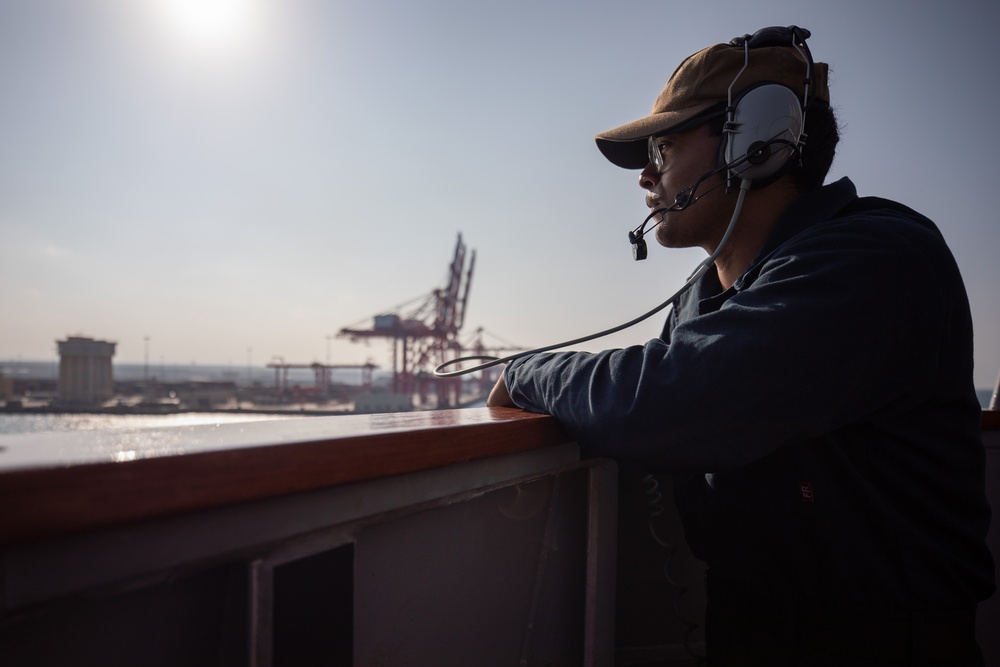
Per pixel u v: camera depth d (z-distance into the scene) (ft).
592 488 2.92
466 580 2.28
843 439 2.27
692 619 3.59
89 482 1.02
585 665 2.92
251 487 1.29
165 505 1.13
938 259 2.20
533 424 2.37
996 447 3.88
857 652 2.23
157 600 1.32
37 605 1.02
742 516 2.48
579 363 2.56
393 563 1.96
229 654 1.41
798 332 2.03
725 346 2.10
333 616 1.63
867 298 2.05
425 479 1.89
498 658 2.45
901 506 2.25
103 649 1.22
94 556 1.09
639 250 3.18
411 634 2.03
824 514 2.28
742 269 2.93
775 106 2.54
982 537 2.32
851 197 2.68
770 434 2.09
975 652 2.29
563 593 2.86
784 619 2.42
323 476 1.46
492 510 2.41
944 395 2.22
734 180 2.67
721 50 2.70
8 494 0.92
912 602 2.18
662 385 2.15
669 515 3.59
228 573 1.44
